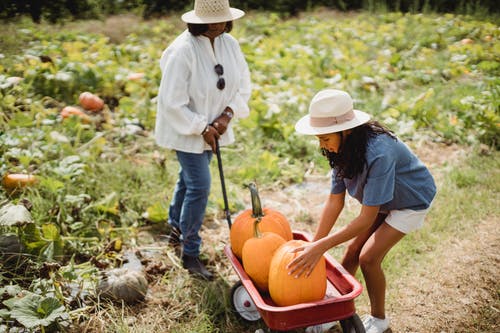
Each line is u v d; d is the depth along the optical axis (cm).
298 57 953
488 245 456
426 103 748
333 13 1482
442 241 466
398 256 446
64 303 371
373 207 313
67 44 909
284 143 657
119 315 375
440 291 405
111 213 494
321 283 314
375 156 309
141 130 670
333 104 310
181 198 448
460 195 534
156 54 922
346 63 927
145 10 1417
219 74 394
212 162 614
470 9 1407
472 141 659
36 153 534
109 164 564
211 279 425
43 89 734
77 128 621
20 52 888
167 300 395
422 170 335
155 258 451
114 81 778
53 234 418
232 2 1528
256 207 356
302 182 598
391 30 1191
